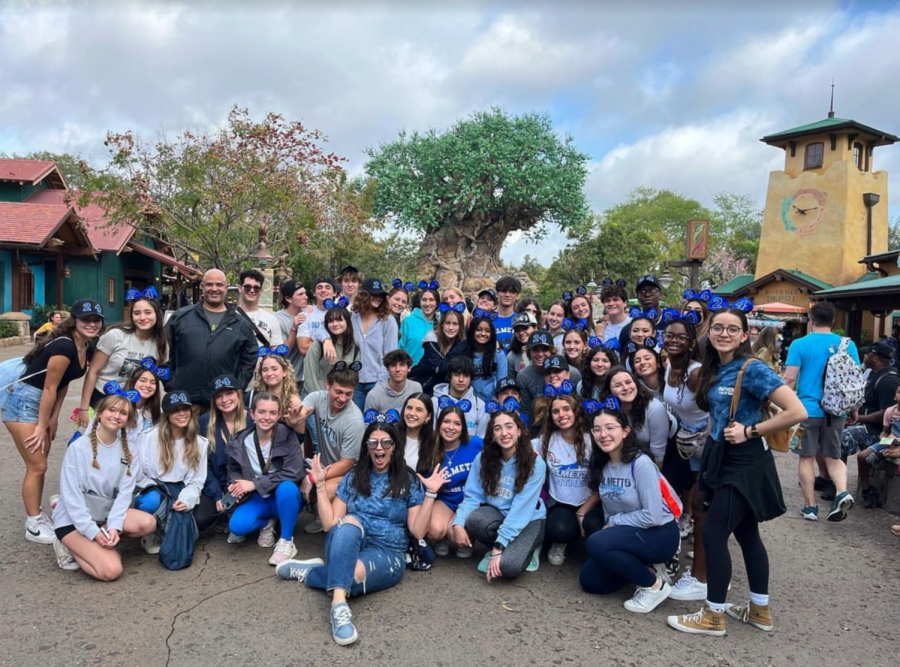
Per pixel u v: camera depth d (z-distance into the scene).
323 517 4.05
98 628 3.31
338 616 3.29
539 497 4.21
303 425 4.67
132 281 28.84
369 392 5.09
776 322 19.38
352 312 5.75
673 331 4.19
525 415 5.19
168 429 4.25
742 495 3.30
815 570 4.36
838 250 23.11
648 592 3.69
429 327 6.06
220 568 4.12
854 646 3.34
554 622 3.54
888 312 16.31
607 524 3.99
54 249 21.62
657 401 4.32
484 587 3.97
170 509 4.23
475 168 37.38
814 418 5.26
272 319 5.90
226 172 20.28
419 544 4.14
